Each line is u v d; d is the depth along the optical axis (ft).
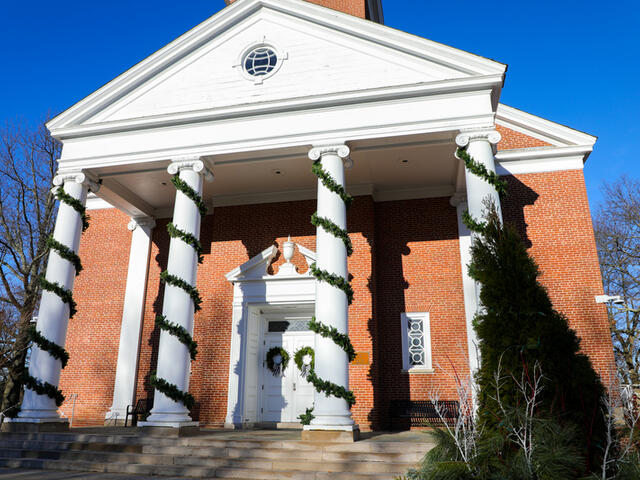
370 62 43.42
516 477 19.26
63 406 54.80
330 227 39.14
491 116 39.63
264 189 55.47
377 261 52.95
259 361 54.08
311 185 54.34
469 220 37.45
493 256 24.81
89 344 56.65
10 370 74.18
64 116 47.39
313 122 42.45
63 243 44.06
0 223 82.99
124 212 58.70
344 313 37.76
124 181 52.11
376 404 47.09
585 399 21.16
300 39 45.47
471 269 25.94
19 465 35.58
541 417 20.66
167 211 60.34
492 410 22.26
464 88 40.45
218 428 49.83
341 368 36.37
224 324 53.78
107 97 47.32
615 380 21.93
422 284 51.42
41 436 38.42
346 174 50.70
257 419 52.31
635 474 18.86
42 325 41.98
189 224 42.55
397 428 47.39
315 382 35.91
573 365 21.86
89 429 45.09
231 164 46.06
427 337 50.01
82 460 35.01
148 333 56.34
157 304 57.26
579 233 47.39
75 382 55.57
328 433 34.40
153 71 47.26
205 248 57.77
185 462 33.32
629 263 90.02
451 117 40.14
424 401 47.37
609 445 19.38
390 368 49.62
